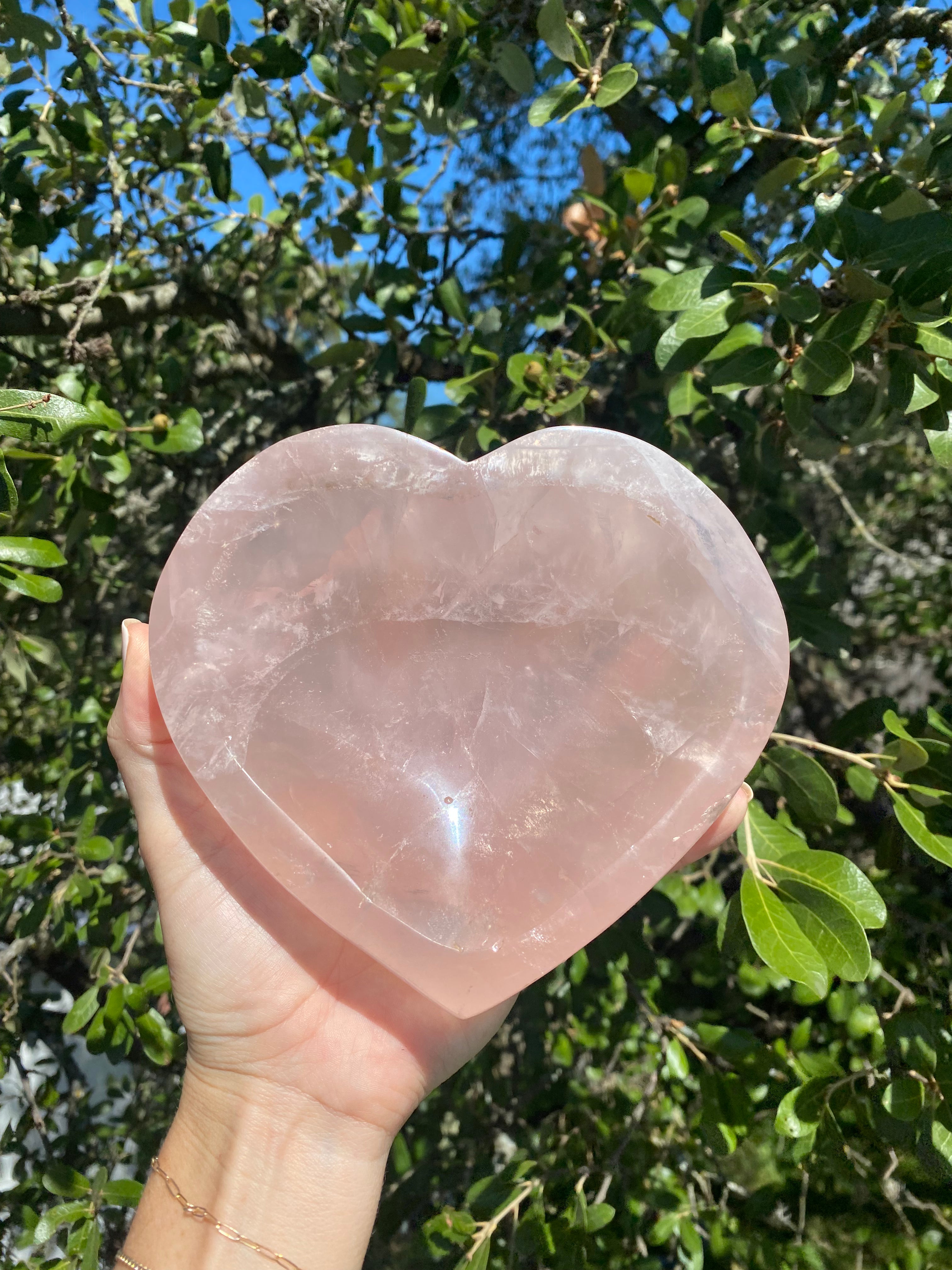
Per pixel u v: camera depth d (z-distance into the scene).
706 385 0.41
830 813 0.36
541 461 0.27
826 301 0.34
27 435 0.30
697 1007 0.61
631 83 0.37
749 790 0.30
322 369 0.68
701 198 0.42
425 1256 0.53
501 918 0.28
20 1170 0.59
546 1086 0.58
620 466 0.27
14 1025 0.55
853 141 0.42
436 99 0.43
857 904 0.30
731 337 0.34
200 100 0.52
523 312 0.48
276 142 0.61
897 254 0.31
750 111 0.39
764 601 0.28
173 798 0.30
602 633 0.28
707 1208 0.47
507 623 0.28
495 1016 0.32
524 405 0.41
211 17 0.44
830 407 0.44
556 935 0.28
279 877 0.27
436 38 0.44
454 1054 0.31
